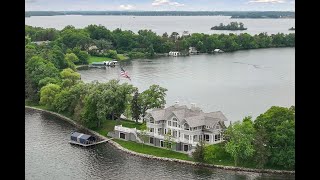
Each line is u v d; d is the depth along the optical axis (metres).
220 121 142.50
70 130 172.00
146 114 158.62
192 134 140.25
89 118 170.62
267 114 135.62
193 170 127.75
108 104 168.88
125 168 130.62
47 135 164.88
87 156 141.75
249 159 129.75
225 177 121.75
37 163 134.62
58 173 126.69
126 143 153.38
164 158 137.00
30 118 191.12
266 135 128.38
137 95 169.88
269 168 125.81
